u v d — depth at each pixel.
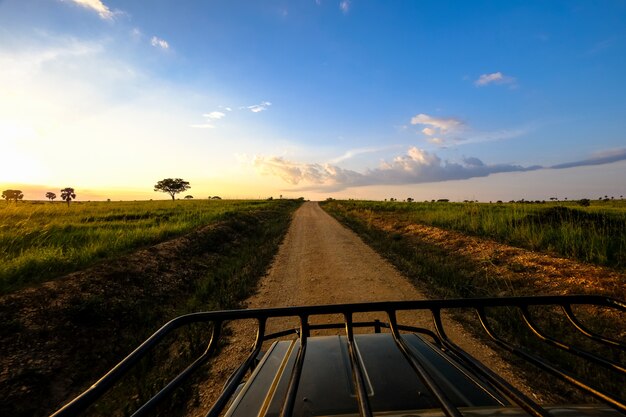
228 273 9.86
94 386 0.98
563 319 5.36
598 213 12.43
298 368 1.42
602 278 6.81
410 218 21.05
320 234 18.42
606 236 8.97
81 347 5.15
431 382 1.25
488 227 13.21
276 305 7.01
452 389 1.61
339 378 1.69
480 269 8.84
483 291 7.20
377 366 1.79
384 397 1.51
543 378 3.85
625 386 3.59
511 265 8.66
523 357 1.40
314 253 12.80
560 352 4.34
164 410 3.69
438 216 18.23
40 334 5.03
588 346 4.51
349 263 10.76
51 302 5.83
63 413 0.85
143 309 6.76
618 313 5.38
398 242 14.13
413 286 7.86
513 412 1.29
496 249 10.22
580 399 3.45
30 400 3.99
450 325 5.45
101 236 11.16
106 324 5.86
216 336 1.59
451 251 11.26
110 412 3.72
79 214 20.72
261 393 1.66
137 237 11.71
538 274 7.72
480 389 1.63
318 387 1.61
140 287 7.68
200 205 38.62
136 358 1.13
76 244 10.22
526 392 3.58
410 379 1.67
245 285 8.50
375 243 14.42
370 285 8.12
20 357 4.50
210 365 4.56
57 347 4.95
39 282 6.62
